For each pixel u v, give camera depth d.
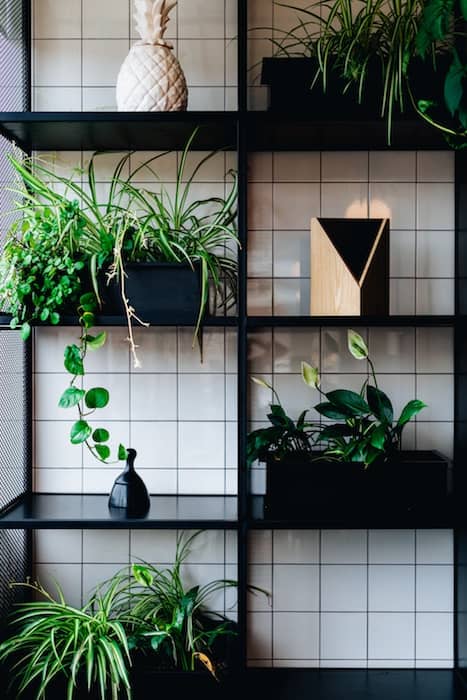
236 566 1.86
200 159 1.86
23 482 1.84
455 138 1.62
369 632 1.85
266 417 1.86
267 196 1.86
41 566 1.88
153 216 1.64
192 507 1.73
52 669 1.52
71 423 1.88
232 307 1.84
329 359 1.87
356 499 1.61
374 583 1.86
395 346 1.87
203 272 1.55
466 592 1.76
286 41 1.83
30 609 1.69
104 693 1.52
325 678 1.79
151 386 1.88
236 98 1.84
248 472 1.86
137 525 1.57
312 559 1.86
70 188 1.75
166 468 1.87
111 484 1.87
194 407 1.87
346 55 1.56
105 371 1.88
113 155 1.87
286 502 1.62
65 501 1.79
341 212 1.86
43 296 1.56
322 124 1.60
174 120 1.57
